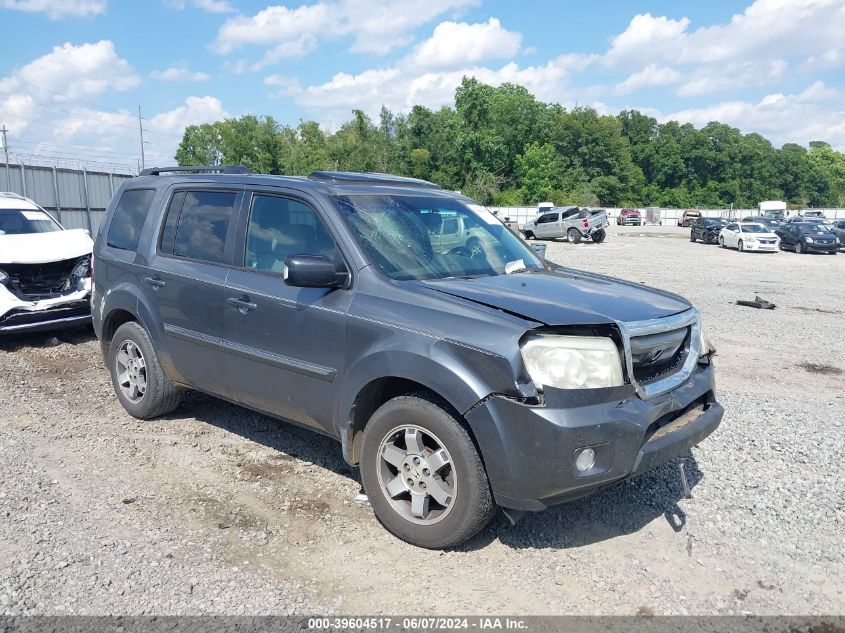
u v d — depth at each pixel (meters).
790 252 33.56
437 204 4.86
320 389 4.12
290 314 4.23
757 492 4.51
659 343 3.72
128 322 5.63
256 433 5.42
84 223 23.64
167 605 3.14
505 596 3.30
